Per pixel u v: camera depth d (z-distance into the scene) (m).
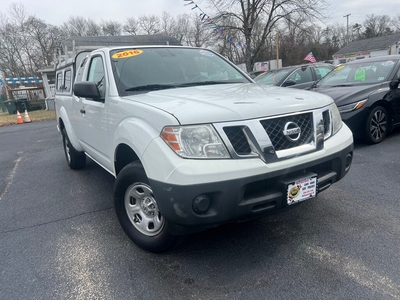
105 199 4.30
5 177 5.76
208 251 2.88
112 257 2.88
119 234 3.30
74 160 5.62
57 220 3.75
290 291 2.32
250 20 23.80
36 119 17.52
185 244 3.01
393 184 4.03
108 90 3.36
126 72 3.49
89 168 5.88
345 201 3.67
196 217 2.29
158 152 2.37
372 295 2.22
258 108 2.46
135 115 2.77
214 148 2.30
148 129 2.53
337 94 5.98
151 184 2.42
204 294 2.35
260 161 2.35
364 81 6.44
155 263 2.75
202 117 2.34
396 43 47.16
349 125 5.69
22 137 11.04
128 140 2.74
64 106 5.31
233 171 2.27
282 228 3.19
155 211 2.78
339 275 2.45
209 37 25.25
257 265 2.64
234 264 2.67
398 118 6.15
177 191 2.26
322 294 2.27
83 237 3.29
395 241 2.83
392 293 2.23
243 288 2.38
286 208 2.57
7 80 27.08
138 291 2.42
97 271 2.69
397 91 6.03
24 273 2.73
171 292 2.39
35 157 7.30
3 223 3.78
